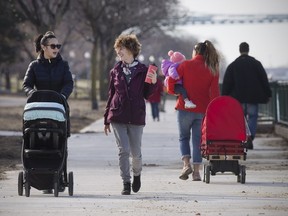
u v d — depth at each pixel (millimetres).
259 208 25438
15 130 66500
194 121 33312
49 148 28125
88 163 41500
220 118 32344
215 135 32406
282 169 37688
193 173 33562
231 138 32406
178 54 33906
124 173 29203
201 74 32969
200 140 33344
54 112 27516
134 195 28984
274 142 53125
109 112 29078
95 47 128750
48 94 28000
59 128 27750
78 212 24734
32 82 29141
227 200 27344
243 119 32438
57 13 103688
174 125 77188
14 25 113125
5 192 29859
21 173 28812
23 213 24578
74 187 31688
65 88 28844
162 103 112000
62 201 27203
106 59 166000
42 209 25375
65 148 28141
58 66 29203
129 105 28875
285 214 24219
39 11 103375
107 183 32969
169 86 33125
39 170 27828
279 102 61469
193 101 33094
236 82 49062
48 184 28234
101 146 51812
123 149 29062
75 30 154500
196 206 25906
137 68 29094
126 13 142375
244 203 26562
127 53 29062
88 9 127250
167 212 24641
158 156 45344
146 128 72125
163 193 29531
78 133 64562
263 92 49125
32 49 157125
